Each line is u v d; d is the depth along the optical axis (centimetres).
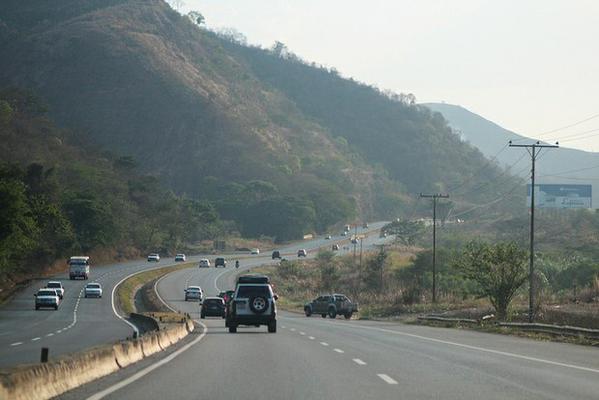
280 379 2170
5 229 10312
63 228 15062
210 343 3759
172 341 3725
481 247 7250
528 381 2169
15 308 10106
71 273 14075
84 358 2094
